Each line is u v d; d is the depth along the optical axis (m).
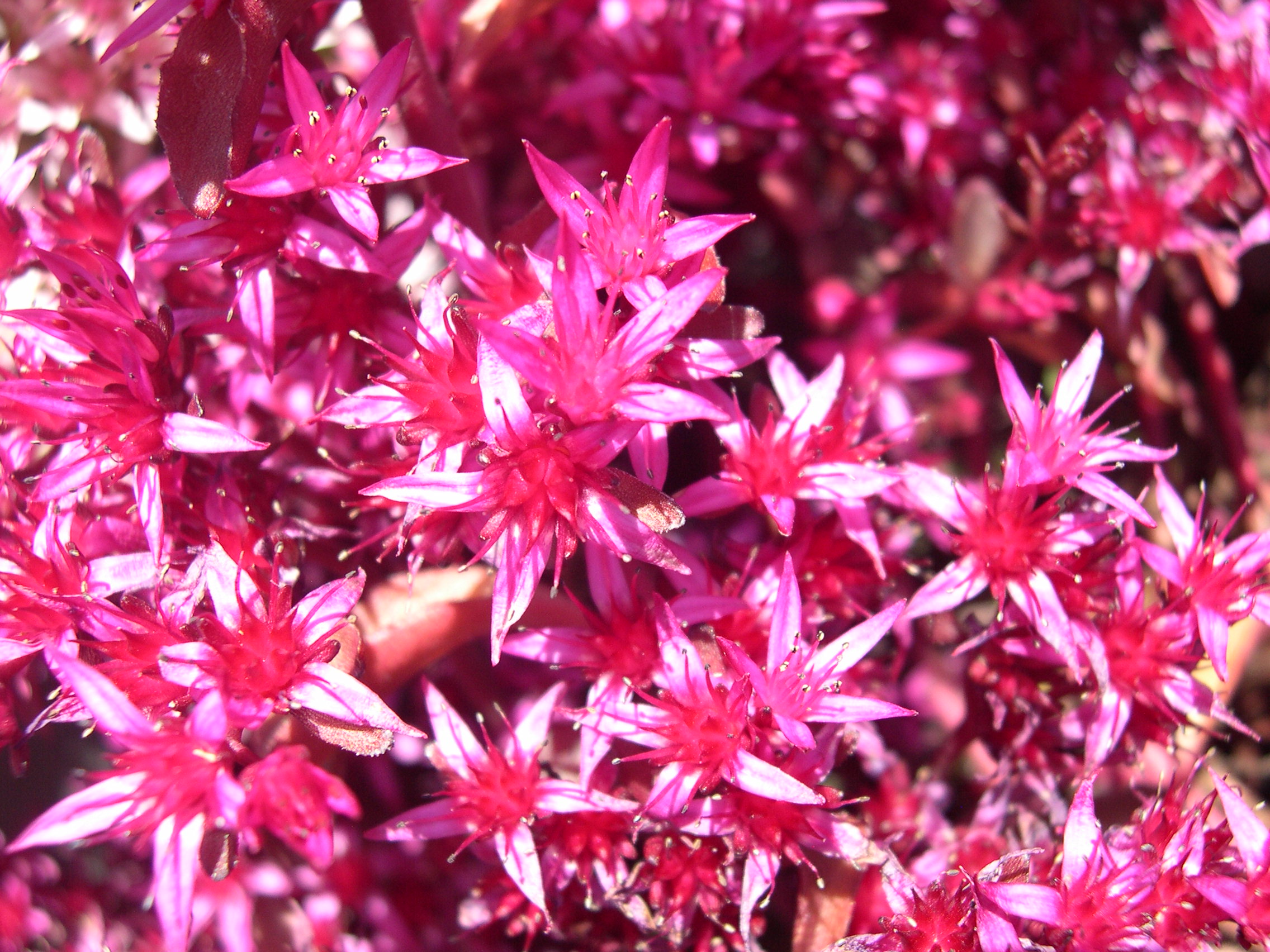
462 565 0.11
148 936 0.13
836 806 0.10
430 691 0.10
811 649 0.10
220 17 0.10
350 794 0.09
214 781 0.09
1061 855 0.10
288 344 0.11
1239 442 0.14
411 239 0.10
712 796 0.10
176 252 0.10
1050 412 0.10
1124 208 0.13
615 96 0.13
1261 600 0.11
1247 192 0.13
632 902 0.10
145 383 0.10
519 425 0.09
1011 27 0.14
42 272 0.12
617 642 0.10
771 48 0.13
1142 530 0.14
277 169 0.10
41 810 0.14
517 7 0.12
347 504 0.11
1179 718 0.11
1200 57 0.13
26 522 0.11
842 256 0.14
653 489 0.09
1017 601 0.10
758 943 0.13
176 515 0.10
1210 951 0.10
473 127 0.14
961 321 0.14
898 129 0.14
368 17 0.11
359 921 0.13
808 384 0.11
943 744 0.12
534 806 0.10
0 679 0.10
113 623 0.10
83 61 0.13
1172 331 0.15
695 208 0.14
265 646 0.09
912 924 0.10
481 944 0.12
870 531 0.11
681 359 0.10
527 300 0.10
